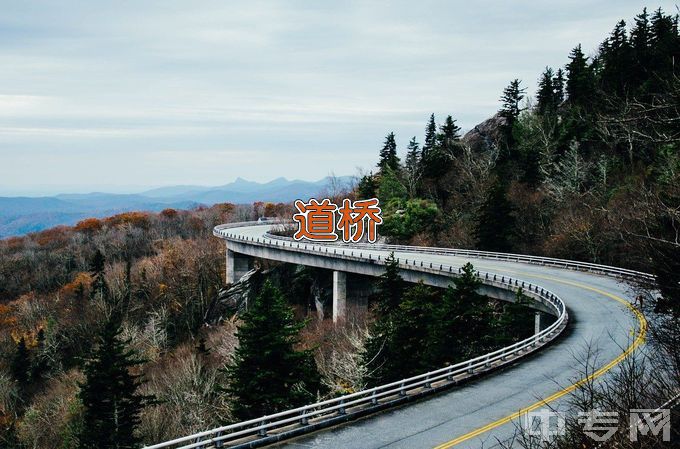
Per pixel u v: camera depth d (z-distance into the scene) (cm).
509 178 8675
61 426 4938
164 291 9656
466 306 3709
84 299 9331
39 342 7788
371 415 2261
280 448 1952
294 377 3256
